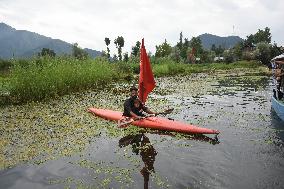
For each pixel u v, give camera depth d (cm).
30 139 884
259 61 4856
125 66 2877
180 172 636
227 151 756
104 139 870
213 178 606
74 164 695
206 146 794
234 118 1094
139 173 638
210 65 4438
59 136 905
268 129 946
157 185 581
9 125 1038
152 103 1408
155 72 2931
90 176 631
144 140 851
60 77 1584
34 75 1461
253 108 1273
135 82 2236
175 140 845
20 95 1423
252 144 807
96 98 1517
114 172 647
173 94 1702
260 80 2511
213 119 1080
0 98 1414
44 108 1291
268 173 628
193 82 2341
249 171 638
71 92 1672
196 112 1200
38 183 605
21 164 703
